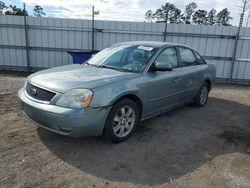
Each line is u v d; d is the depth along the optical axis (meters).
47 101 3.28
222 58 9.61
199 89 5.76
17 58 10.30
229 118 5.33
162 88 4.36
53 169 3.01
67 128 3.16
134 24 9.62
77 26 9.82
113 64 4.35
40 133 3.97
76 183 2.77
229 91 8.24
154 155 3.49
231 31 9.34
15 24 9.93
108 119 3.49
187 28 9.47
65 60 10.23
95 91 3.27
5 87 7.21
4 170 2.93
